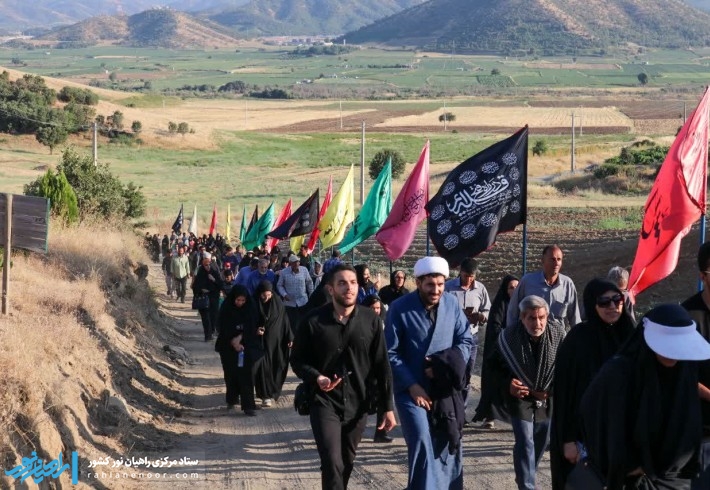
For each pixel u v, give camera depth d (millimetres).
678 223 9938
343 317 7852
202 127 129375
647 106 188875
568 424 6523
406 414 7500
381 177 19016
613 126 144250
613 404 5523
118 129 117375
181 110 179875
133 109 131875
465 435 11195
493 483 9148
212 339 21766
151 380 14469
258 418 12906
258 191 81875
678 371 5496
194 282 21688
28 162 91375
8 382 8711
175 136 120938
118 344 15133
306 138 134875
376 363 7895
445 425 7531
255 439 11594
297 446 11133
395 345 7629
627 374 5535
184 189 85188
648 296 23891
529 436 8102
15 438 8281
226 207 71062
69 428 9594
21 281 14914
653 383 5461
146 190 84375
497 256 34219
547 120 159000
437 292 7602
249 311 13344
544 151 89625
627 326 6539
